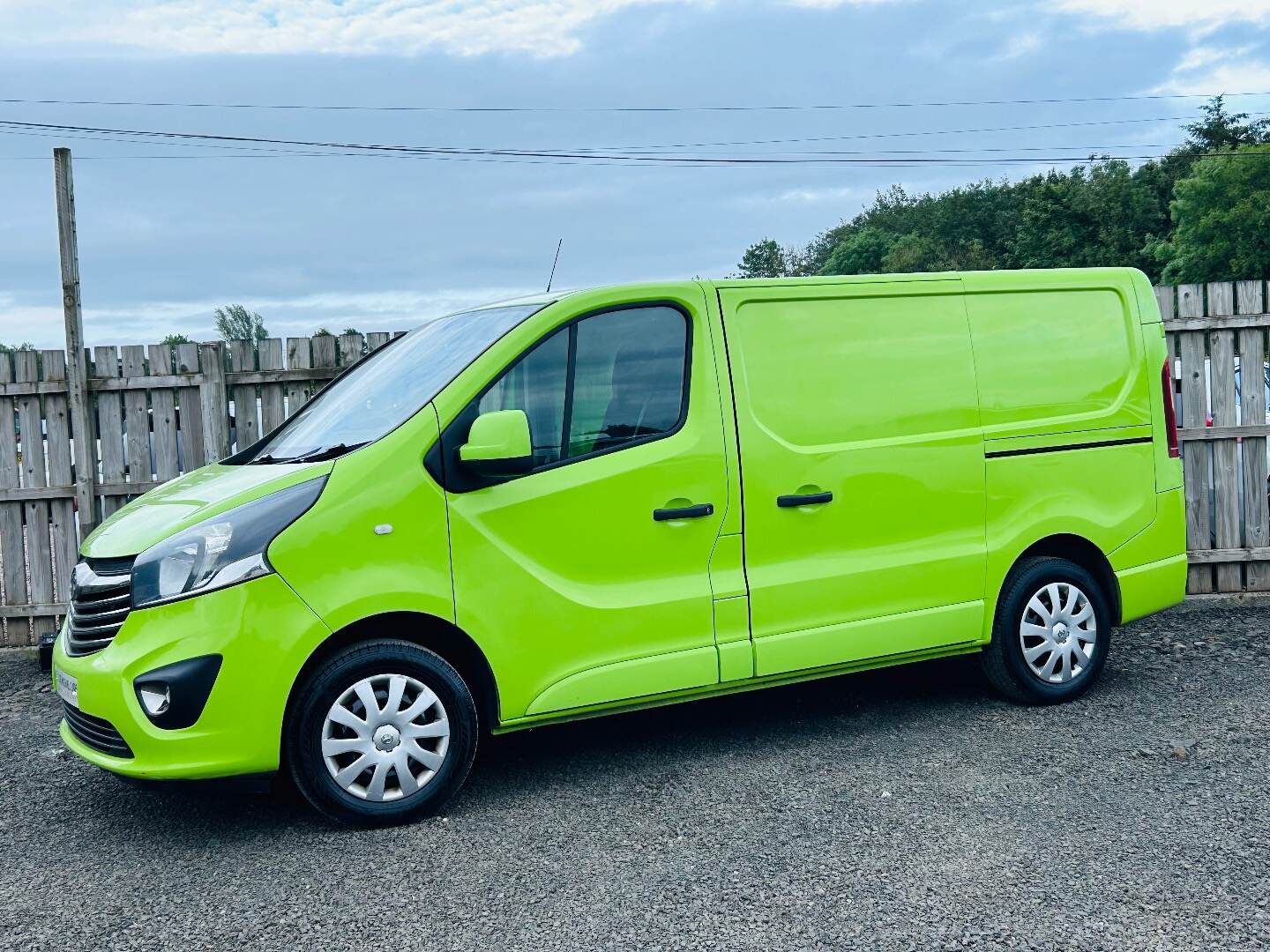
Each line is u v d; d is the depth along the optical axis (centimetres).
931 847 392
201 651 396
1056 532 554
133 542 420
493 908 357
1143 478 580
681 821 426
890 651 519
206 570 402
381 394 483
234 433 773
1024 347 554
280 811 453
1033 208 8312
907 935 328
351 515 418
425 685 431
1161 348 592
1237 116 7675
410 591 423
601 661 460
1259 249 6300
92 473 765
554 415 458
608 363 469
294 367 764
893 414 520
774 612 491
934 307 534
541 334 459
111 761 410
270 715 404
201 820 449
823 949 322
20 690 683
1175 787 443
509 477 446
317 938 342
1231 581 807
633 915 348
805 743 517
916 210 12300
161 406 768
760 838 406
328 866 395
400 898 367
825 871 375
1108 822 410
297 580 407
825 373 507
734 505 484
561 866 388
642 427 472
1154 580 582
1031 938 324
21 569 777
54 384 763
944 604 530
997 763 478
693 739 530
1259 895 347
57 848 427
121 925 357
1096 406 569
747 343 494
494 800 456
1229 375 794
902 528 521
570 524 454
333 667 416
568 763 500
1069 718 540
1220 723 524
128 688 398
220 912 363
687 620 475
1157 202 8038
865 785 458
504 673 443
